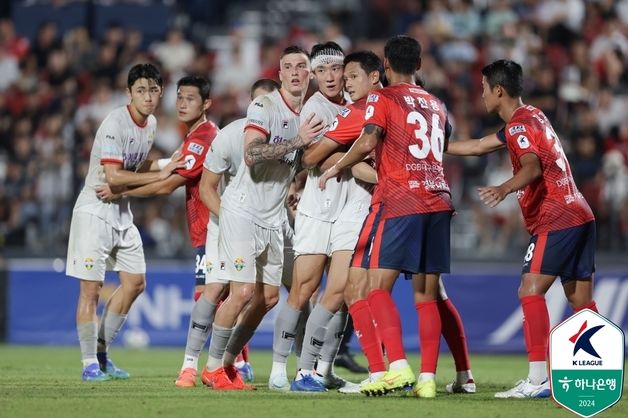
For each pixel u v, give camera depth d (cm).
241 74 6969
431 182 2592
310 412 2325
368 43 7038
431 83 6359
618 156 5678
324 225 2838
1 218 5800
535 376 2702
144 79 3128
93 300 3166
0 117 6575
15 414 2294
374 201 2622
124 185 3114
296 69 2792
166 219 5594
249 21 7894
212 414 2291
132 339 5309
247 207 2803
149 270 5341
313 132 2662
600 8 6912
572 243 2703
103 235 3136
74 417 2248
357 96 2794
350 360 3634
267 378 3456
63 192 5775
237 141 2897
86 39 6956
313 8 8000
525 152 2647
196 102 3155
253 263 2811
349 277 2703
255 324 2939
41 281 5438
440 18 7075
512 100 2770
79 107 6588
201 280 3188
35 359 4369
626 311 5009
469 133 6169
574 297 2795
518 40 6744
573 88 6384
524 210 2748
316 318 2808
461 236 5691
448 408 2417
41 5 7356
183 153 3125
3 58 7100
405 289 5094
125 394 2714
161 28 7288
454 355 2873
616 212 5362
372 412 2330
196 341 3008
